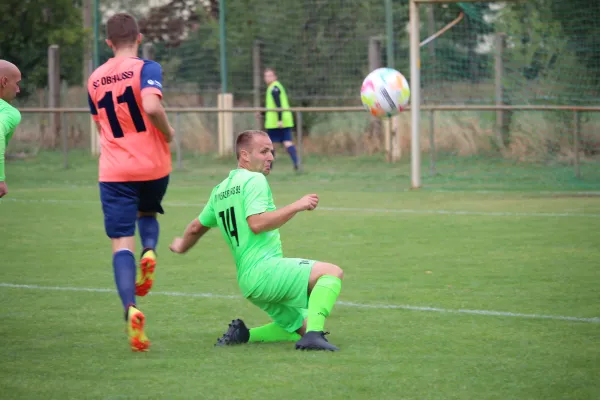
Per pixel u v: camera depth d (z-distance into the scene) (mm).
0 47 67562
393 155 55000
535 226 29578
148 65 15844
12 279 21859
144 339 14008
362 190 42156
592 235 27484
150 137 15984
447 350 14688
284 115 50375
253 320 17438
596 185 41781
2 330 16516
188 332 16375
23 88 70938
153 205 16688
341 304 18562
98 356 14555
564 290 19703
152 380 13055
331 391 12383
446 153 52781
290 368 13633
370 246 26344
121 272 14922
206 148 61656
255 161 15180
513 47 51875
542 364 13727
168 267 23531
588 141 48781
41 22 67000
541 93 51156
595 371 13297
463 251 25125
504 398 11984
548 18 50469
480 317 17203
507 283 20594
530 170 47844
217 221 15156
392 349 14789
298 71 61969
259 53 63156
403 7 59688
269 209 14766
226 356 14469
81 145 67500
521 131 50344
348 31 60844
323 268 14672
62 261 24469
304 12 61594
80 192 42688
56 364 14047
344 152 59125
